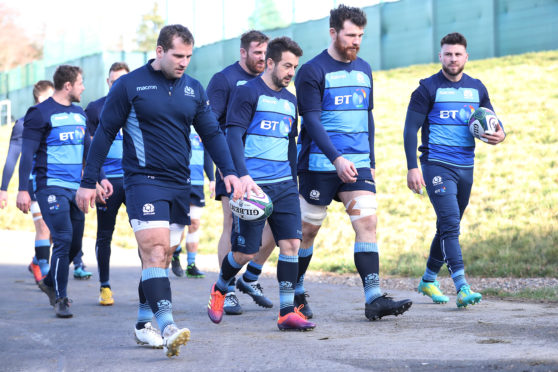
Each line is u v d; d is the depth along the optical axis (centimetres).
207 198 3778
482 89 1440
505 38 5331
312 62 1226
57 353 1011
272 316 1334
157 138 970
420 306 1398
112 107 973
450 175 1395
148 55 7262
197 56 6625
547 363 748
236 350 965
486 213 2767
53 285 1416
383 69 5897
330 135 1224
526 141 3584
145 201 955
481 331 1026
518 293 1540
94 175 994
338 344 969
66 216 1419
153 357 947
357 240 1221
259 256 1396
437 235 1425
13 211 4356
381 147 3994
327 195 1236
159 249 952
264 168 1156
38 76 8631
